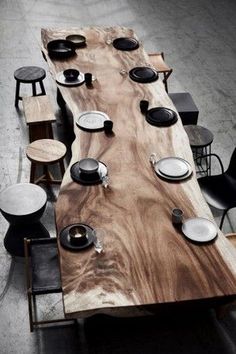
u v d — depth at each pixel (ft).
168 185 11.66
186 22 26.76
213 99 20.29
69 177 11.72
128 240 10.21
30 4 27.66
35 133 16.37
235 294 9.25
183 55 23.52
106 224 10.55
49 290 10.67
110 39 18.22
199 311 12.03
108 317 11.86
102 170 11.87
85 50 17.35
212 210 15.08
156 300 9.07
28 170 16.28
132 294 9.17
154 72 16.08
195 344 11.45
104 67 16.37
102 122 13.55
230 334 11.68
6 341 11.41
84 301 9.02
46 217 14.58
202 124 18.75
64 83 15.25
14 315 11.98
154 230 10.47
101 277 9.46
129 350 11.28
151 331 11.66
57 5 27.81
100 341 11.43
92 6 27.94
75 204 10.98
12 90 20.13
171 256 9.92
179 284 9.37
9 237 13.26
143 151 12.67
